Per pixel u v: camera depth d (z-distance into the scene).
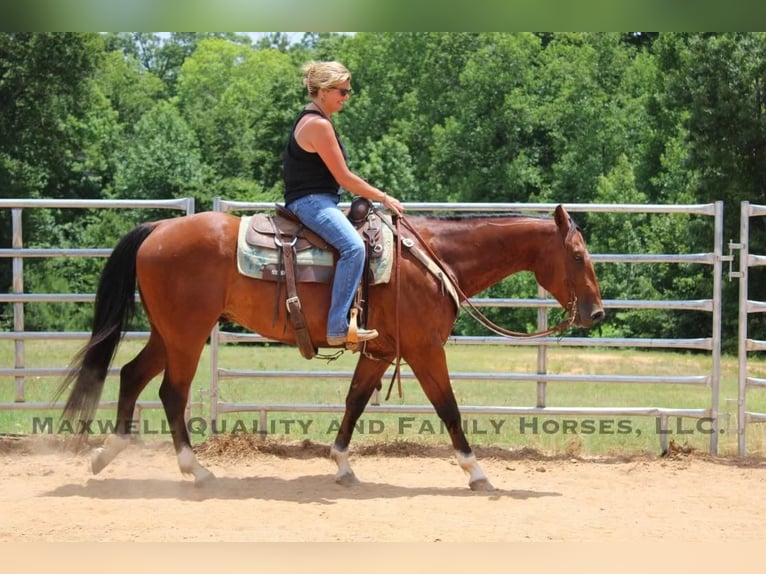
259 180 44.22
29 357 17.17
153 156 38.09
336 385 14.41
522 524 6.40
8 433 9.73
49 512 6.55
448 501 7.12
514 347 25.80
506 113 38.81
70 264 28.83
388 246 7.22
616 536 6.08
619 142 38.31
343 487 7.63
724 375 17.12
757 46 26.03
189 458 7.45
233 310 7.35
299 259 7.16
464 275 7.58
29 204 8.96
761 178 26.81
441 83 42.06
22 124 34.12
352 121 43.00
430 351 7.30
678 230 28.41
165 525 6.22
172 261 7.16
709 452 9.23
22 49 32.69
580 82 39.00
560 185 38.06
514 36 40.03
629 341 9.19
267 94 46.94
